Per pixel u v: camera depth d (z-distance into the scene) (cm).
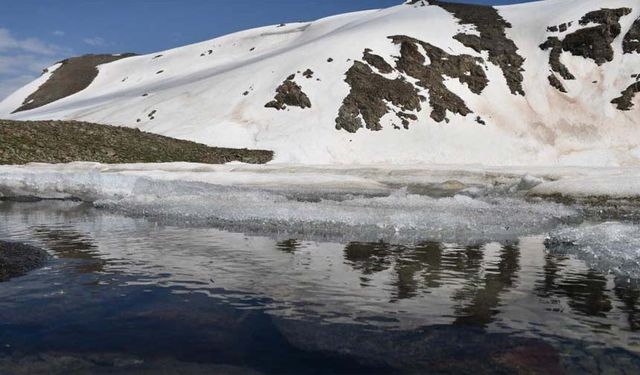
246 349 557
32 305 713
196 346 563
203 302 734
